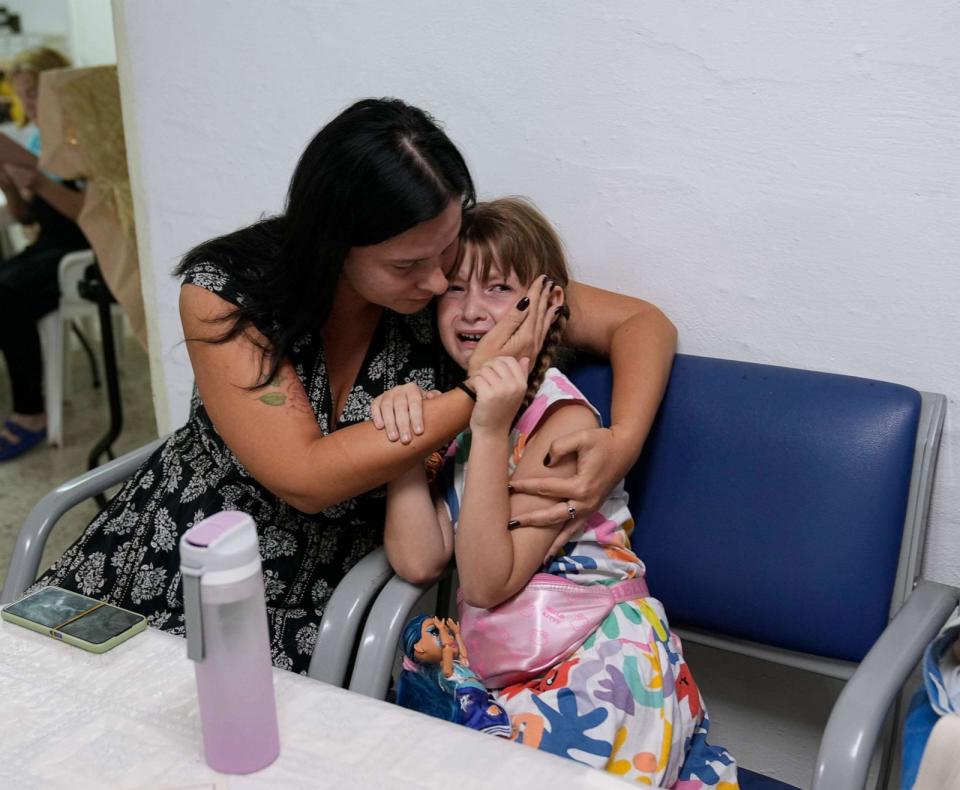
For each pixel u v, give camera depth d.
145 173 1.56
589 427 1.06
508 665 1.01
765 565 1.08
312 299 1.02
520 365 1.01
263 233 1.12
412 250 0.96
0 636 0.83
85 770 0.68
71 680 0.77
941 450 1.14
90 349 3.19
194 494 1.17
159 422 1.75
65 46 3.33
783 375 1.10
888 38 1.03
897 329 1.13
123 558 1.18
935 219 1.07
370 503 1.16
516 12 1.21
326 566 1.16
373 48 1.32
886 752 1.09
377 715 0.73
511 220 1.08
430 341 1.16
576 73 1.20
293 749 0.70
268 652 0.67
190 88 1.47
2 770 0.67
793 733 1.34
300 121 1.41
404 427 0.97
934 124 1.04
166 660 0.80
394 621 0.99
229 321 1.04
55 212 2.77
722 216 1.18
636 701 0.98
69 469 2.67
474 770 0.67
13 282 2.62
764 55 1.09
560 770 0.67
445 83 1.29
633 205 1.22
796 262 1.15
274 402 1.02
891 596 1.04
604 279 1.28
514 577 1.00
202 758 0.69
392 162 0.92
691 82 1.14
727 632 1.13
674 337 1.17
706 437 1.12
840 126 1.08
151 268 1.63
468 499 0.98
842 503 1.04
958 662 0.90
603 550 1.07
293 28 1.36
